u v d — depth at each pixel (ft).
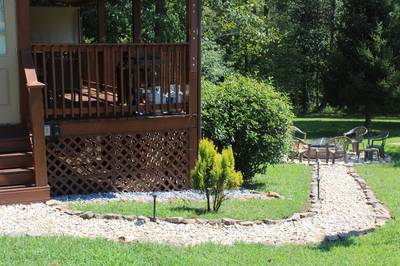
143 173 29.58
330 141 52.29
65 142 27.84
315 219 25.13
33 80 25.40
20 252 17.72
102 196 27.73
